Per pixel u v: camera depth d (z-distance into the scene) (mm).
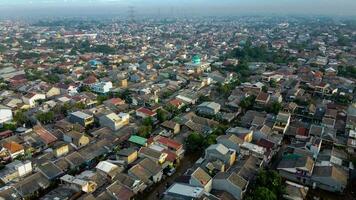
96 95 142250
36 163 82625
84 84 161125
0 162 84375
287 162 83000
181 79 174250
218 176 74062
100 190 72062
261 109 128375
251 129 101250
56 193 69875
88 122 111562
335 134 102875
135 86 157250
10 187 70500
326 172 77125
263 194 66062
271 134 100625
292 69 196500
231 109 129375
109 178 76062
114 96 146750
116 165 80188
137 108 128250
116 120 107938
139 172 77625
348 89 153125
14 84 161250
